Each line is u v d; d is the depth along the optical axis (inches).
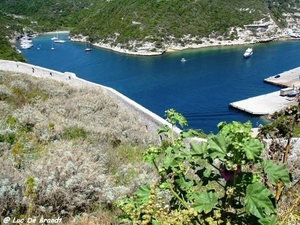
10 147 372.8
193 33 4094.5
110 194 249.8
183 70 3011.8
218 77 2748.5
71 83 1031.0
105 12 4667.8
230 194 106.3
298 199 129.6
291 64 3083.2
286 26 4633.4
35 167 272.7
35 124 465.1
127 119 671.8
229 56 3484.3
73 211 237.0
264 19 4394.7
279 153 147.2
